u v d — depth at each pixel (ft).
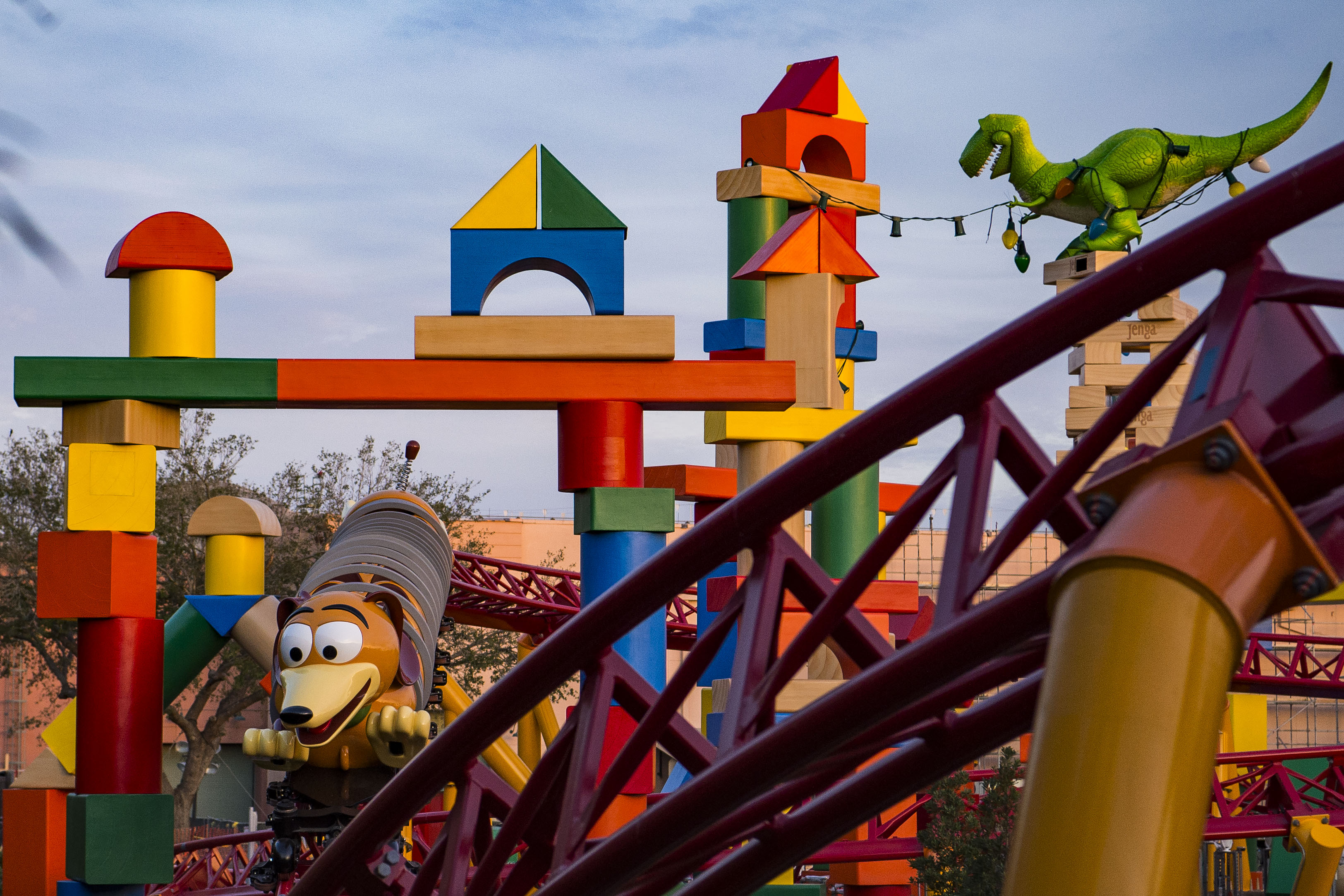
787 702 44.42
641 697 24.90
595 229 42.24
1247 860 120.06
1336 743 178.60
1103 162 59.52
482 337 41.83
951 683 20.81
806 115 51.70
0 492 124.06
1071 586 13.71
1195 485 13.66
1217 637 12.85
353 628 46.21
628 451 41.73
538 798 25.82
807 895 47.09
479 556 80.94
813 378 45.47
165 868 42.11
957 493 18.03
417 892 30.32
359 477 133.80
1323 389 15.05
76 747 43.32
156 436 43.65
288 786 47.09
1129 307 16.46
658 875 26.73
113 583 42.55
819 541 51.03
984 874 65.57
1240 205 15.20
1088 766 12.57
